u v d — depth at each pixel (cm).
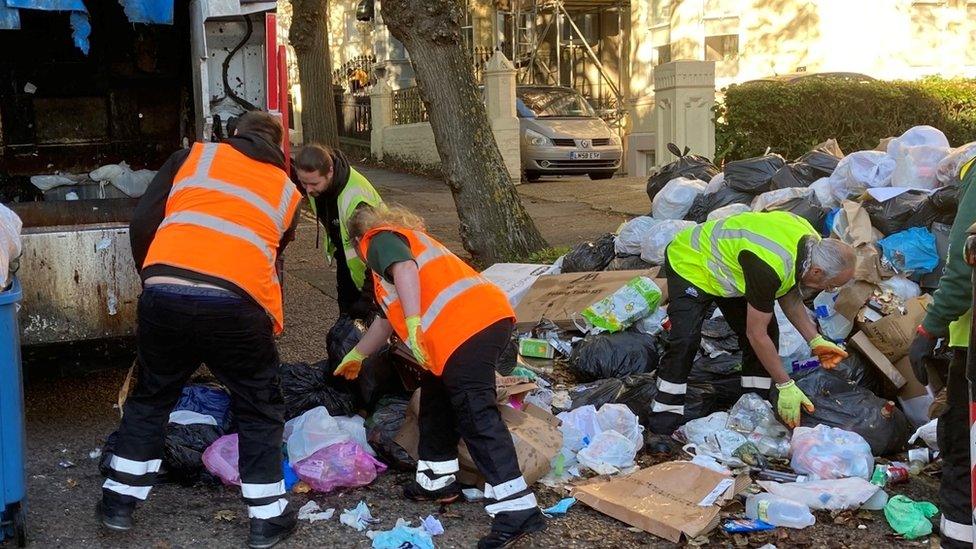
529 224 852
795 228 428
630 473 439
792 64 1584
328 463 422
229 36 573
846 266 413
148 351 368
